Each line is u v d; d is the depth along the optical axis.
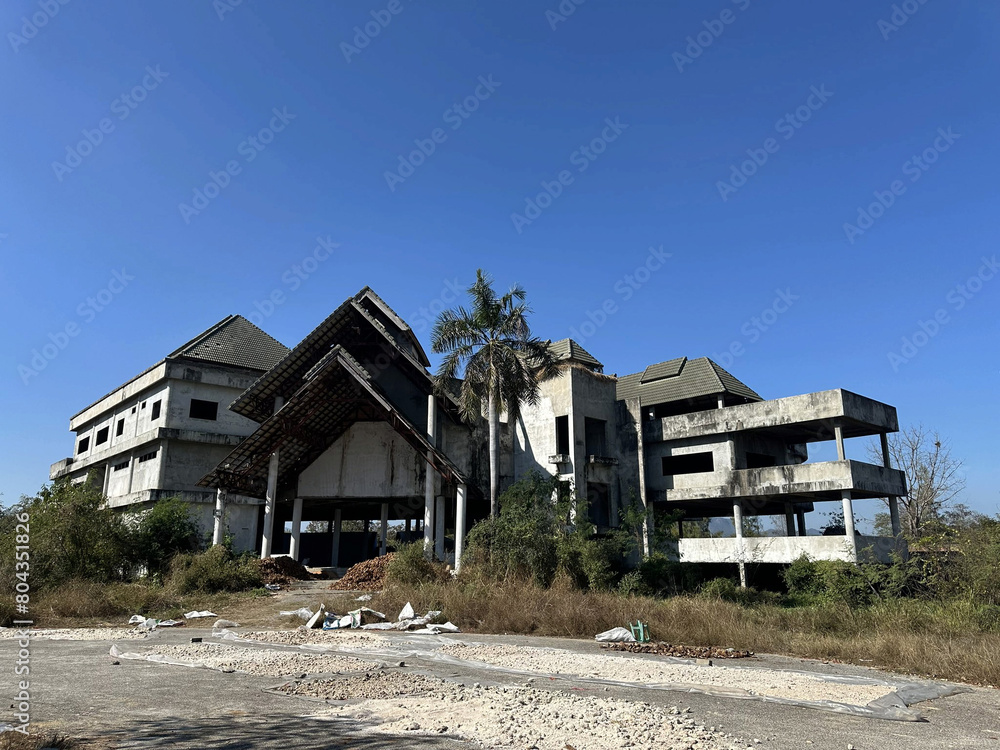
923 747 6.52
